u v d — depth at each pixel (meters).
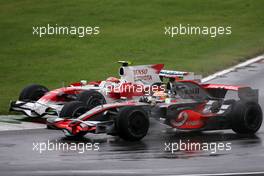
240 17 140.62
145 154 59.72
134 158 58.25
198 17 140.75
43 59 114.69
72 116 68.75
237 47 120.56
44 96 78.88
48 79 101.25
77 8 147.75
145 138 66.75
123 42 124.62
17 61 113.62
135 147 62.62
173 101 68.19
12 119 78.44
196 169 54.31
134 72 76.50
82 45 123.38
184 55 115.56
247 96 69.75
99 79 100.62
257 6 148.38
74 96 78.88
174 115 66.81
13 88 95.62
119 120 64.38
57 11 145.75
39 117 79.69
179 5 149.50
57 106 76.75
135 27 134.62
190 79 71.12
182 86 69.44
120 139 66.38
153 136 67.88
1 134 69.75
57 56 116.56
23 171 53.91
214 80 98.56
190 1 152.38
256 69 105.75
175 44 123.06
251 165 55.66
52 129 70.94
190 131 70.44
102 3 151.50
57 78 101.81
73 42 125.50
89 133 69.69
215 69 106.00
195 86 70.06
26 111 77.88
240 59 112.50
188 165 55.69
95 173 53.06
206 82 97.25
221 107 69.75
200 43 123.56
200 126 67.88
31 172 53.56
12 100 87.88
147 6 148.50
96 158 58.34
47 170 54.22
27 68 108.69
